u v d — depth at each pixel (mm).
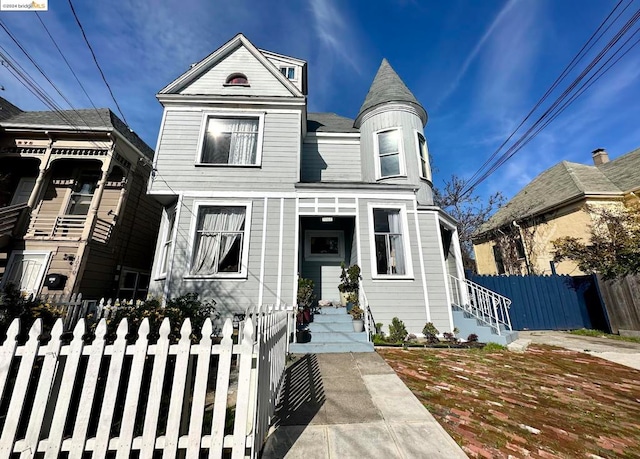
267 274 7367
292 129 8688
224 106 8797
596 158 15844
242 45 9891
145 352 2219
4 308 3545
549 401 3770
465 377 4582
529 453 2574
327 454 2434
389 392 3812
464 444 2666
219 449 2080
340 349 5777
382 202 8117
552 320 9742
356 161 11023
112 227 9734
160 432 2738
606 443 2791
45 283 7949
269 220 7812
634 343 7508
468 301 8398
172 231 7973
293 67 12820
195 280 7223
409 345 6422
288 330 5684
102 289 9312
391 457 2418
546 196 14172
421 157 10219
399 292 7449
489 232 16828
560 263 12484
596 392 4113
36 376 3086
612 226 10594
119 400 3016
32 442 2000
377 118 10469
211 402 3377
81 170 10570
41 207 9984
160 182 7922
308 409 3283
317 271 8961
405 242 7836
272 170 8234
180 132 8453
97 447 2008
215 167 8156
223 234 7699
